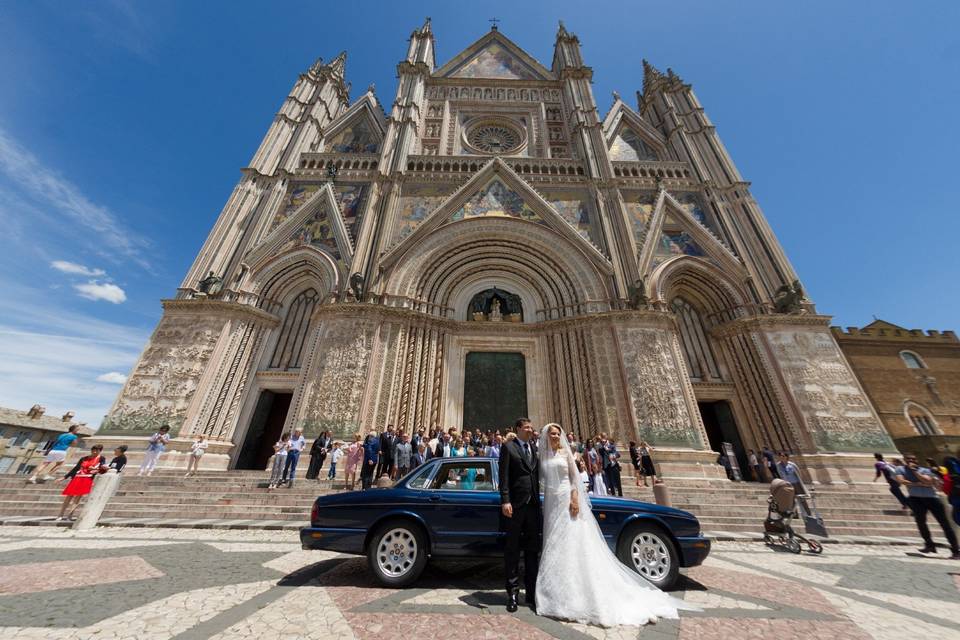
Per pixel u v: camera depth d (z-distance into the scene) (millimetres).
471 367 20609
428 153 28500
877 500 12914
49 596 4500
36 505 10750
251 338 19828
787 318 19562
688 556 5457
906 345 29484
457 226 22391
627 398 17359
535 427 18984
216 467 16875
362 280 19922
